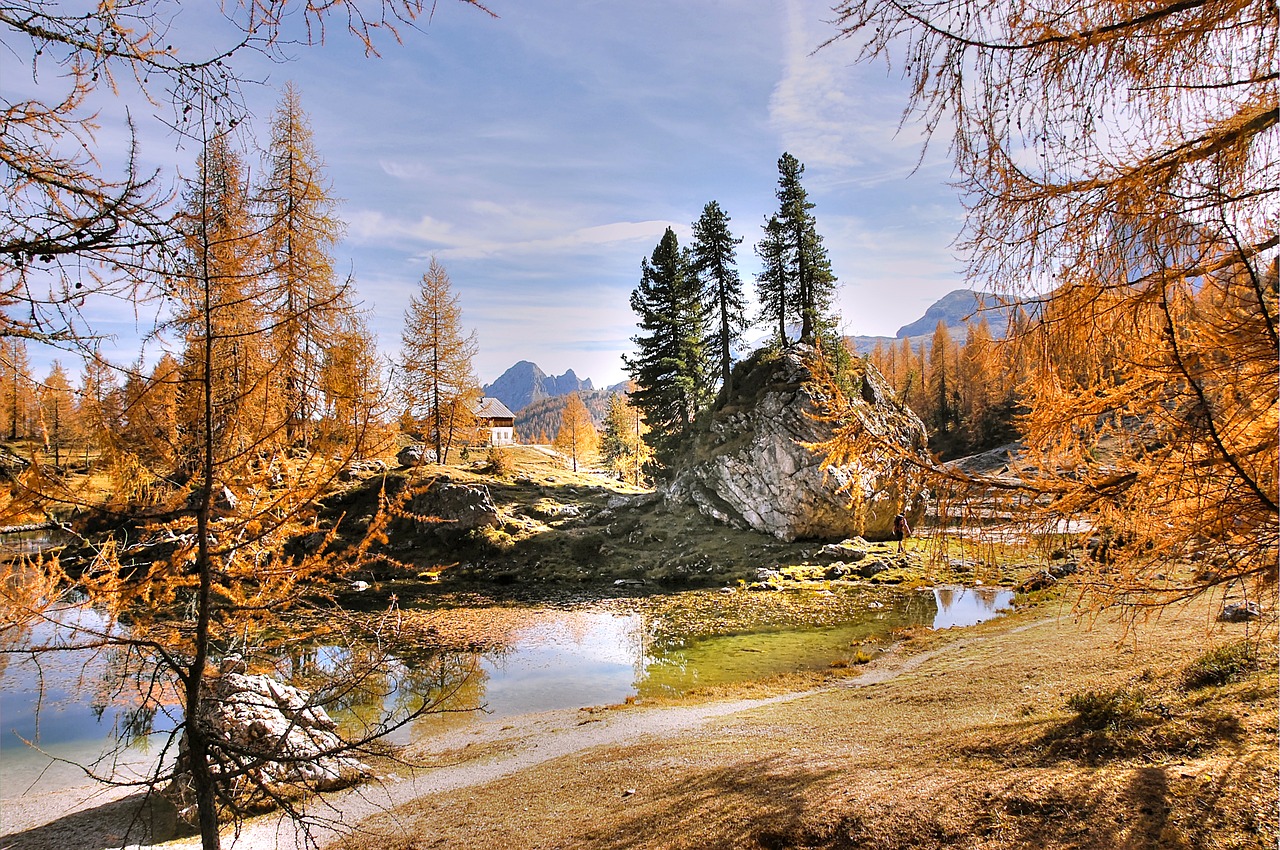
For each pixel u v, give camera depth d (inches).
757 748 510.0
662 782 459.2
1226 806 259.1
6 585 183.0
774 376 1770.4
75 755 599.2
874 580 1339.8
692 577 1437.0
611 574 1507.1
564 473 2687.0
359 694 763.4
